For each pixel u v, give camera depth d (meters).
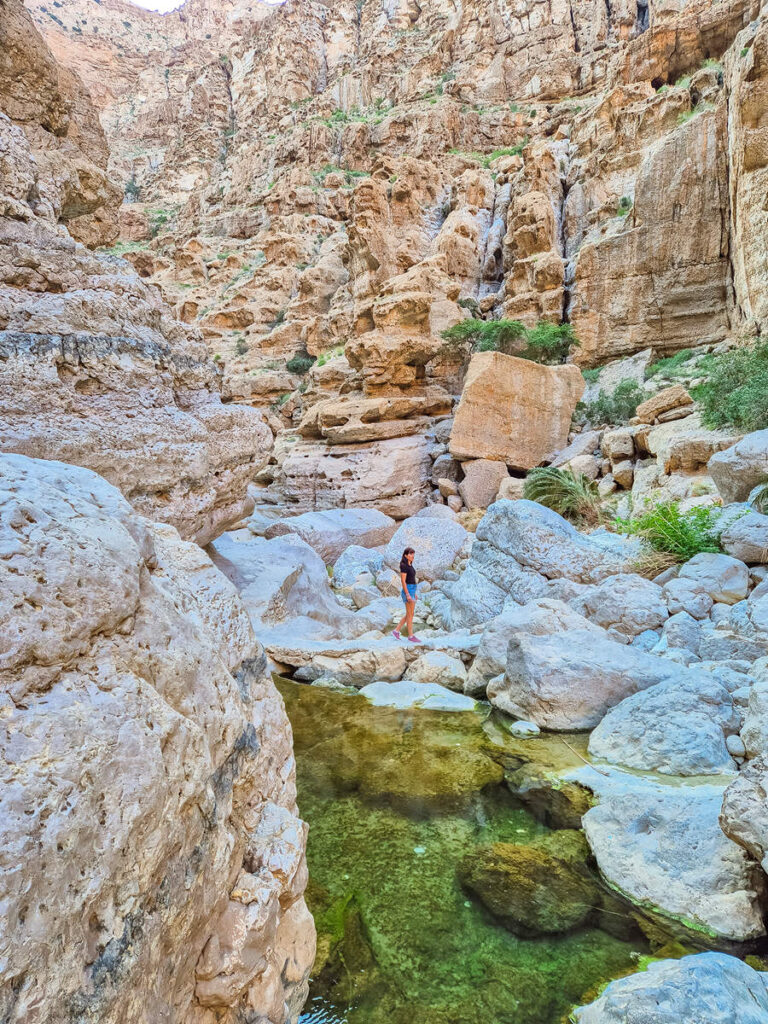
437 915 2.65
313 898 2.77
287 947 1.89
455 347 20.59
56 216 5.48
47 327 4.61
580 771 3.96
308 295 33.47
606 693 4.73
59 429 4.36
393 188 29.48
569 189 27.95
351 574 11.16
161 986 1.26
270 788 2.06
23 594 1.17
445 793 3.75
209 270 43.16
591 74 41.66
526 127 41.75
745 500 7.55
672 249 21.06
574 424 17.89
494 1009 2.16
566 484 12.34
